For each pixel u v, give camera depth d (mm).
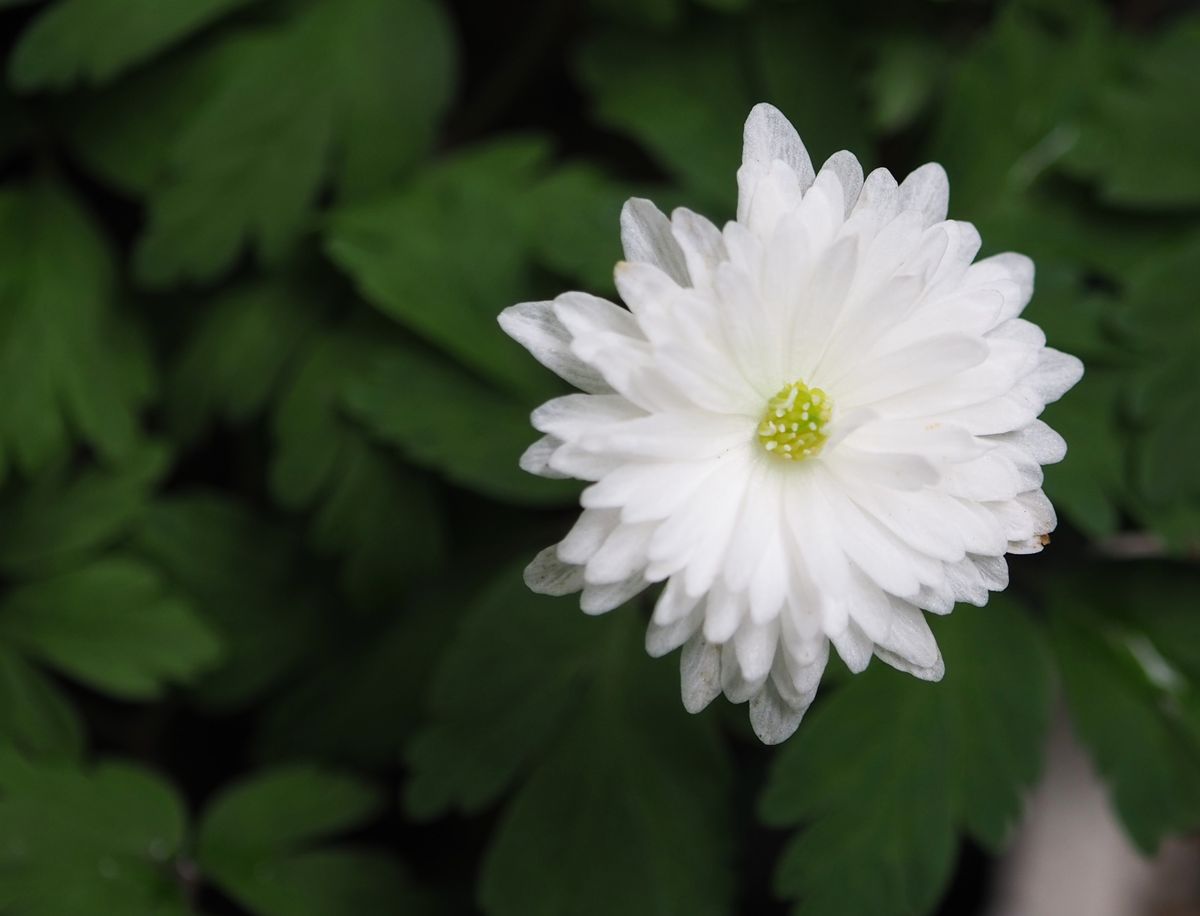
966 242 193
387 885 223
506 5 254
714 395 190
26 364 226
